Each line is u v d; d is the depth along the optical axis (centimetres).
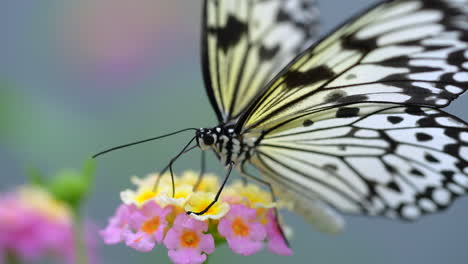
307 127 45
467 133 44
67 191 46
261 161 45
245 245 43
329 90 44
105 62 53
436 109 44
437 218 54
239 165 45
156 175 44
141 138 52
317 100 44
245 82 46
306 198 45
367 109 45
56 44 53
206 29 45
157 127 52
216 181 45
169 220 43
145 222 43
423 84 44
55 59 53
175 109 53
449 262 54
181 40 54
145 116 53
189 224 43
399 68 44
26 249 47
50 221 48
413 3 43
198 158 52
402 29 43
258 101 44
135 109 53
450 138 45
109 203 52
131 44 53
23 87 50
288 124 45
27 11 53
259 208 44
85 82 53
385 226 54
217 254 50
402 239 54
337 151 45
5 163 51
